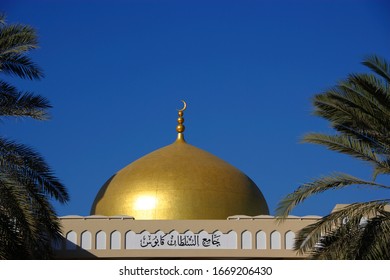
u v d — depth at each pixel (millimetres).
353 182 30609
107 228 43750
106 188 51062
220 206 48750
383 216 30188
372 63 30484
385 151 31047
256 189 51188
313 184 30594
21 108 31578
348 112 30578
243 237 44031
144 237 43875
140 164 50938
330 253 30203
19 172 31141
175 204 48656
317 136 31281
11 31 31453
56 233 32875
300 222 44031
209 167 50188
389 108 30234
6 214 30734
